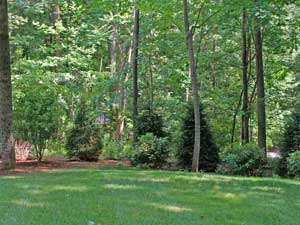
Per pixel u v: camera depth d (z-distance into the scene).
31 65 13.01
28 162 10.39
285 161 10.34
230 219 4.85
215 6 11.14
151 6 10.22
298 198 6.28
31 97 10.27
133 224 4.44
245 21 12.70
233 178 8.15
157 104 15.68
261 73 12.65
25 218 4.55
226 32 14.78
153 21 13.22
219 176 8.39
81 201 5.44
